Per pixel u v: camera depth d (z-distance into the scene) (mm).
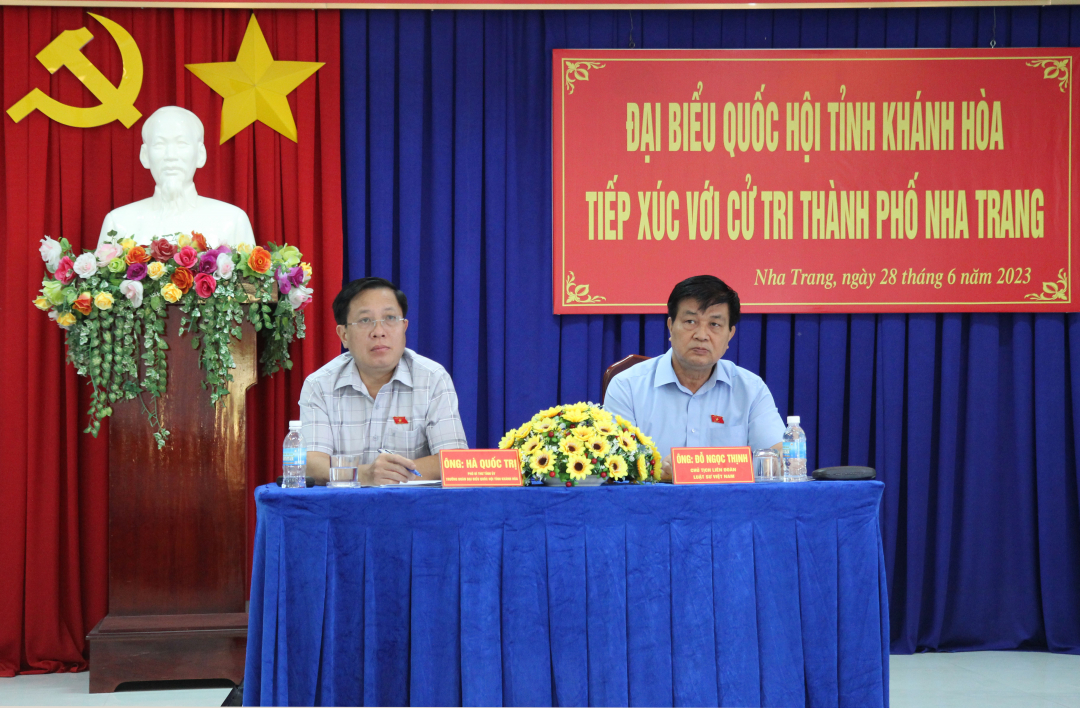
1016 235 3734
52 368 3467
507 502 1791
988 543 3721
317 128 3676
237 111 3605
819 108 3734
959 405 3797
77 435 3490
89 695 2922
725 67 3725
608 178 3709
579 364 3725
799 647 1847
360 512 1765
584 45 3746
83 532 3518
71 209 3537
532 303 3732
